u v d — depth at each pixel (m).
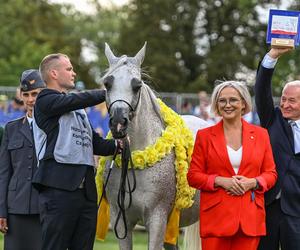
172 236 7.52
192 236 9.02
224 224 6.73
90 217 6.82
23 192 7.31
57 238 6.64
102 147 7.09
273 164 6.93
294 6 32.50
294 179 7.16
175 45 46.91
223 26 48.69
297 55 30.11
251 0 34.31
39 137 6.80
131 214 7.36
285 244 7.16
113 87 6.74
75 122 6.79
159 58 45.38
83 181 6.75
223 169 6.80
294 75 30.23
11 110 15.68
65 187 6.62
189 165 7.51
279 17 7.16
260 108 7.41
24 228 7.38
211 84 45.56
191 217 8.30
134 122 7.15
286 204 7.14
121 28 49.41
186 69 47.72
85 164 6.75
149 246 7.23
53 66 6.82
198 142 6.99
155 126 7.46
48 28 54.62
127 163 7.11
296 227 7.09
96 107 15.21
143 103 7.23
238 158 6.83
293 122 7.32
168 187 7.34
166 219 7.41
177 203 7.43
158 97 8.33
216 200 6.79
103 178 7.45
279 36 7.16
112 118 6.64
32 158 7.36
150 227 7.26
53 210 6.62
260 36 47.00
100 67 58.59
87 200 6.81
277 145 7.26
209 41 49.16
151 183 7.20
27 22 51.31
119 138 6.73
